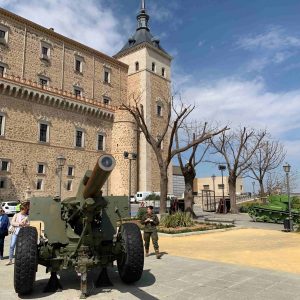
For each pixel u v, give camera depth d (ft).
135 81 196.34
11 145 128.98
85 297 19.29
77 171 152.35
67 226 21.59
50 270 20.61
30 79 147.43
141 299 19.06
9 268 28.99
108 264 21.43
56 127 146.00
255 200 155.94
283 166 63.21
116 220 23.03
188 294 20.17
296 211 76.33
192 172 87.97
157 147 83.87
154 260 31.45
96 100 176.35
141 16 213.46
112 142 171.12
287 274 25.44
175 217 62.75
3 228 33.09
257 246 41.50
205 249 39.42
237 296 19.84
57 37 161.99
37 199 22.03
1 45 138.10
